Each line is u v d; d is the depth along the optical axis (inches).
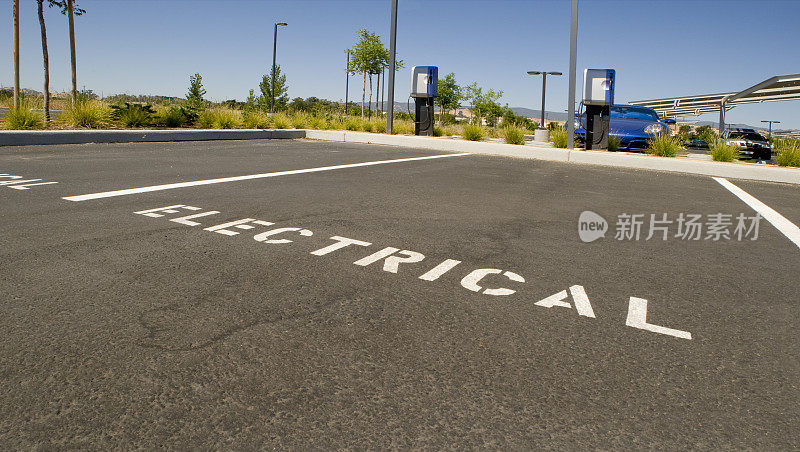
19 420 68.1
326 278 122.9
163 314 100.3
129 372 79.7
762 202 264.8
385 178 300.7
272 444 64.7
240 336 92.2
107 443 64.3
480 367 84.1
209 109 666.2
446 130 823.1
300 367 82.5
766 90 1050.7
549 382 80.2
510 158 472.1
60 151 373.7
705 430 69.5
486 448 64.7
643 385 80.0
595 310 109.3
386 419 70.1
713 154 457.7
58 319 96.8
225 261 133.2
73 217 175.8
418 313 104.4
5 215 175.8
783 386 81.0
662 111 1840.6
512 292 118.3
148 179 261.3
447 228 179.5
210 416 69.7
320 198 227.5
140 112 568.4
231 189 241.6
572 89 489.1
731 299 118.7
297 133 635.5
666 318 106.3
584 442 66.4
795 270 143.3
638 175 373.7
